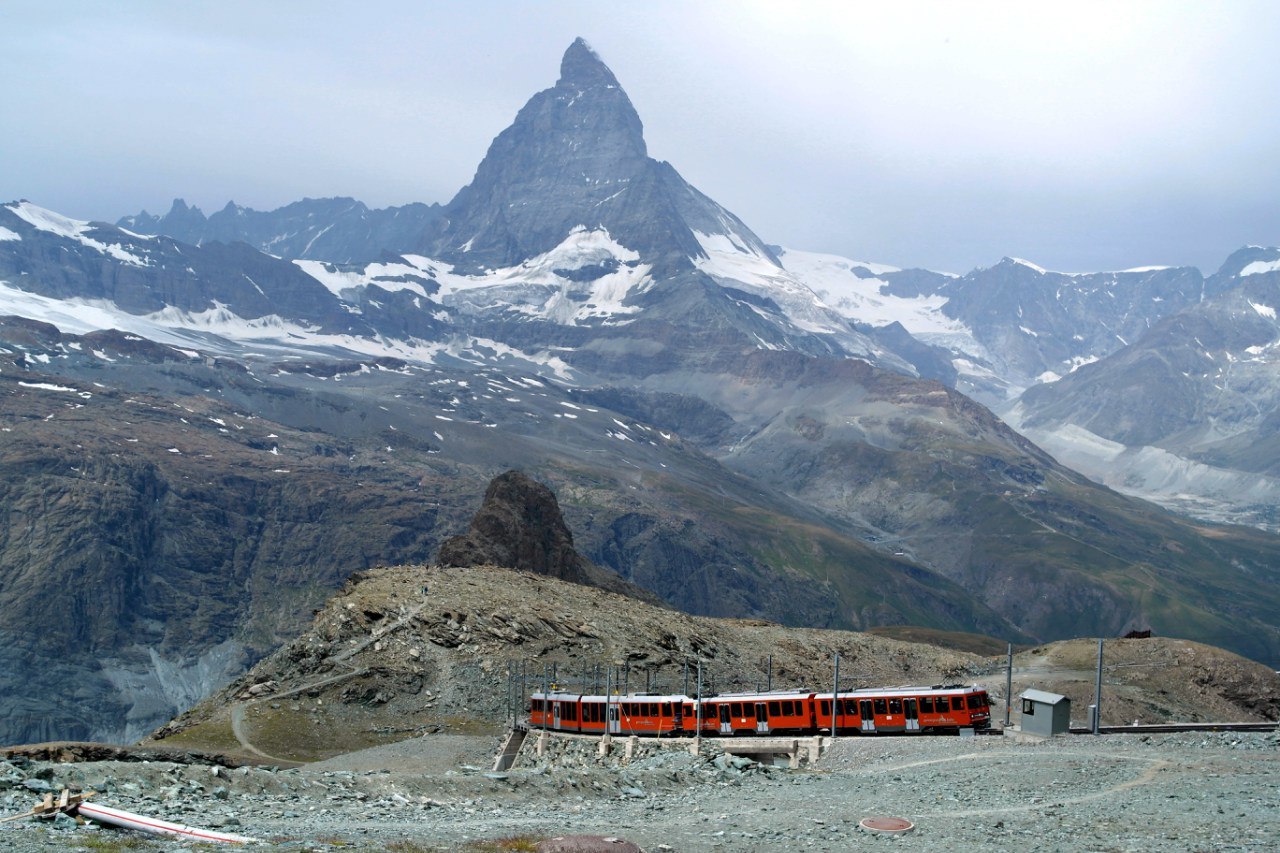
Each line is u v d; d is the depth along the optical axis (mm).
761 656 152125
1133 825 46281
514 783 62406
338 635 128625
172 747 91938
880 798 58000
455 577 152625
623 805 59625
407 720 112562
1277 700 158000
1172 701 152500
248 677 124812
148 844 38156
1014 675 160250
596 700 99938
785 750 85125
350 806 54531
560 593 154875
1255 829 44062
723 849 44375
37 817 41844
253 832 44031
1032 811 51312
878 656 170250
